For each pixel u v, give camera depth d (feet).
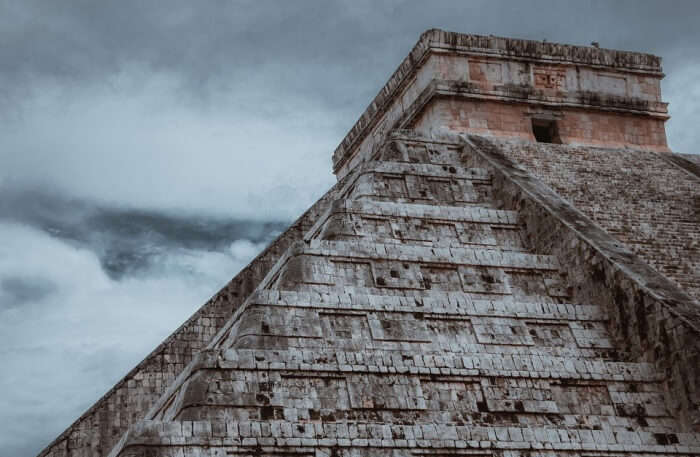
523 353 77.97
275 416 66.85
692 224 99.76
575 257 86.58
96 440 85.15
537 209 92.38
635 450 72.02
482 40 117.91
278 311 74.28
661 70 126.21
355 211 88.48
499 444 69.26
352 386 70.03
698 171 116.57
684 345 74.79
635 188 107.04
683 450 72.69
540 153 111.34
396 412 69.97
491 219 92.84
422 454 67.41
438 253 84.74
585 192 102.99
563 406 73.87
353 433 66.95
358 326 75.82
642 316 78.79
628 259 84.07
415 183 97.25
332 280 79.87
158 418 70.18
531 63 119.44
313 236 90.84
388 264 82.58
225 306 96.07
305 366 69.62
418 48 117.91
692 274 88.69
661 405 75.66
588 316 81.97
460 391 72.38
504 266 86.07
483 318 79.41
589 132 120.47
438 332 77.51
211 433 63.87
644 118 123.95
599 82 122.52
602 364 76.59
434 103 115.14
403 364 72.13
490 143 110.42
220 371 67.62
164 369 90.43
